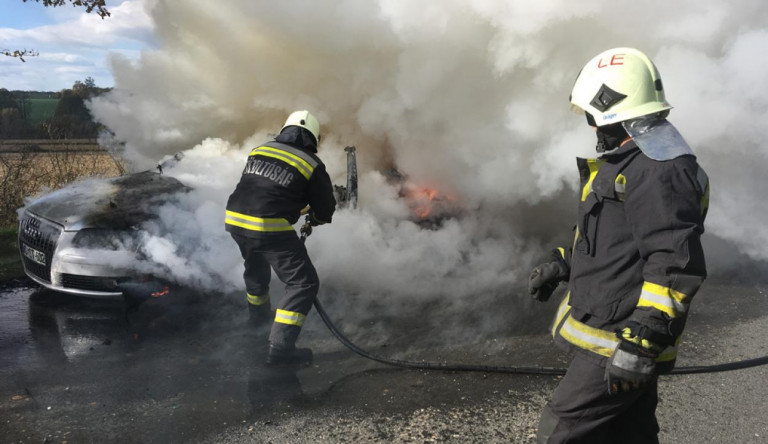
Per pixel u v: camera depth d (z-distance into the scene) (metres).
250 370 3.29
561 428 1.82
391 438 2.61
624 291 1.71
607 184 1.69
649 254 1.61
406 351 3.62
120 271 3.85
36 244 4.05
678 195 1.56
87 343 3.59
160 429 2.65
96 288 3.86
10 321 3.88
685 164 1.58
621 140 1.81
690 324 4.12
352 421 2.75
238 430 2.65
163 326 3.88
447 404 2.94
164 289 4.02
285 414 2.81
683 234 1.52
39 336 3.66
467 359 3.51
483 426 2.73
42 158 7.63
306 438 2.60
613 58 1.80
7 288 4.54
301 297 3.35
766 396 3.05
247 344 3.64
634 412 1.93
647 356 1.54
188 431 2.64
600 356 1.73
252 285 3.78
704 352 3.64
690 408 2.91
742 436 2.66
